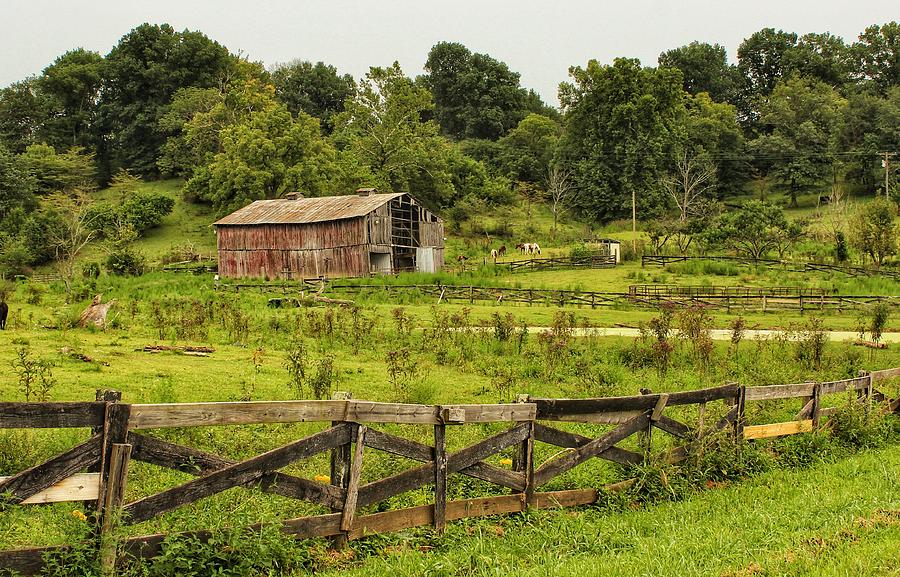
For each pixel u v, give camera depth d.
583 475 12.25
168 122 114.19
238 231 65.12
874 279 56.66
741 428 13.46
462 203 100.75
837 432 15.42
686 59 149.88
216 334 28.94
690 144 117.50
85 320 29.19
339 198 66.19
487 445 9.98
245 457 12.51
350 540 8.94
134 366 20.31
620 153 107.25
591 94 111.88
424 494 10.71
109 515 7.17
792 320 40.81
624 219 105.44
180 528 7.91
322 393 17.70
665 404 12.01
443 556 8.71
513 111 147.00
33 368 18.31
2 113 122.25
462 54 150.00
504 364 24.47
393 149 99.00
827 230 83.06
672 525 10.17
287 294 47.09
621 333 34.06
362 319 32.34
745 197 118.88
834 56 155.00
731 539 9.50
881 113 119.12
